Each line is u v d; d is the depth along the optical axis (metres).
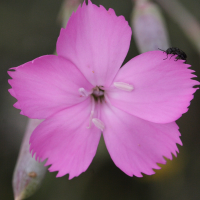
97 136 0.16
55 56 0.15
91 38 0.15
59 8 0.19
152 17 0.17
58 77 0.15
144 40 0.17
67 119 0.16
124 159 0.16
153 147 0.16
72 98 0.16
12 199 0.18
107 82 0.16
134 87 0.16
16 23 0.19
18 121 0.18
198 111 0.19
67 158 0.16
